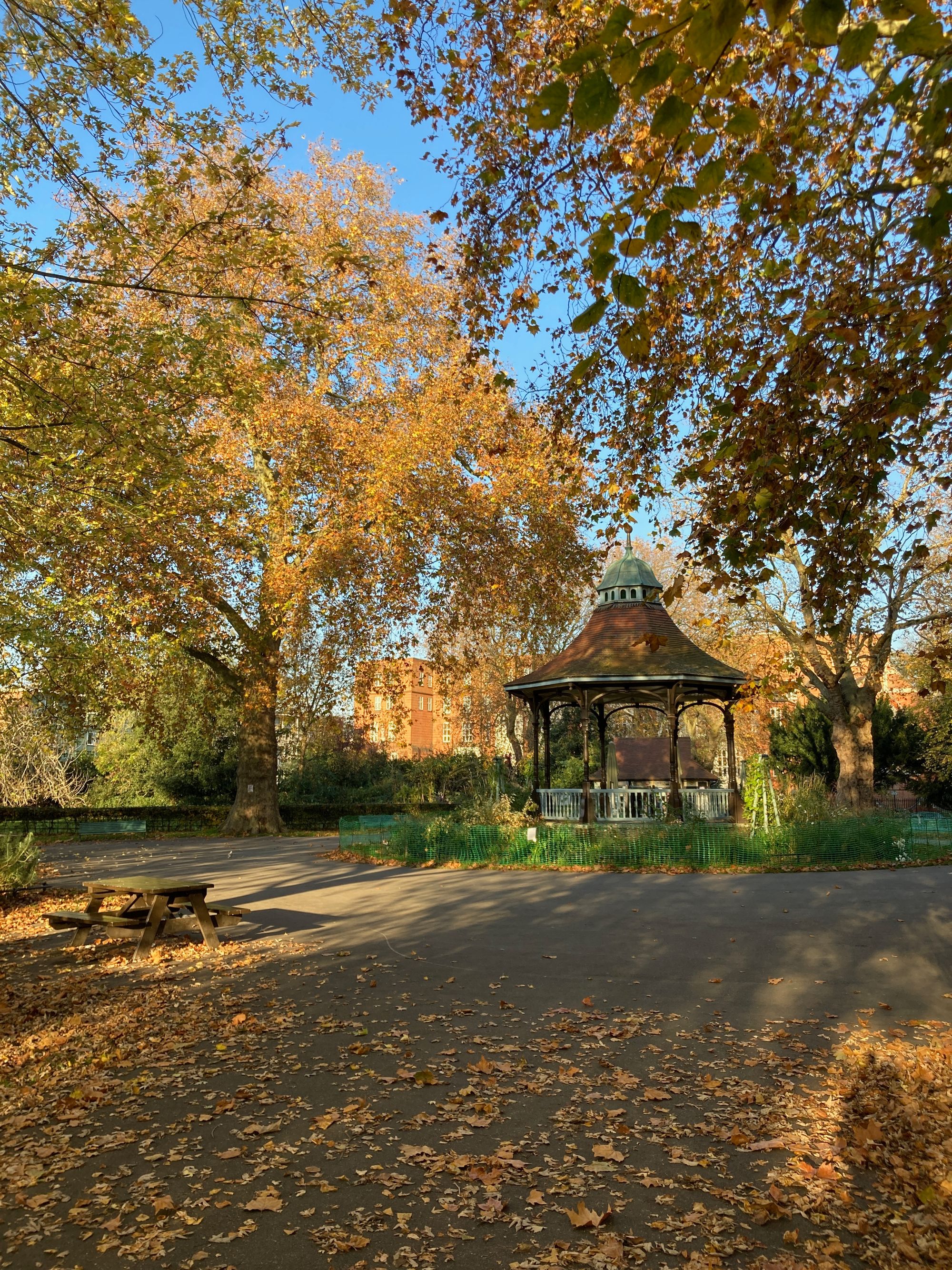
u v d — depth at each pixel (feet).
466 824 74.84
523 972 30.35
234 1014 25.04
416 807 130.52
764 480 21.57
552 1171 14.52
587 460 30.42
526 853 67.15
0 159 32.89
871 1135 15.44
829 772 130.11
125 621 62.54
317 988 28.22
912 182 20.90
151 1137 16.21
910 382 19.35
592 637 90.89
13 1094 18.98
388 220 103.86
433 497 90.58
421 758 174.81
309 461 96.12
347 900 48.73
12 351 33.19
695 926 39.01
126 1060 21.11
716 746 181.06
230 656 108.78
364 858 73.51
